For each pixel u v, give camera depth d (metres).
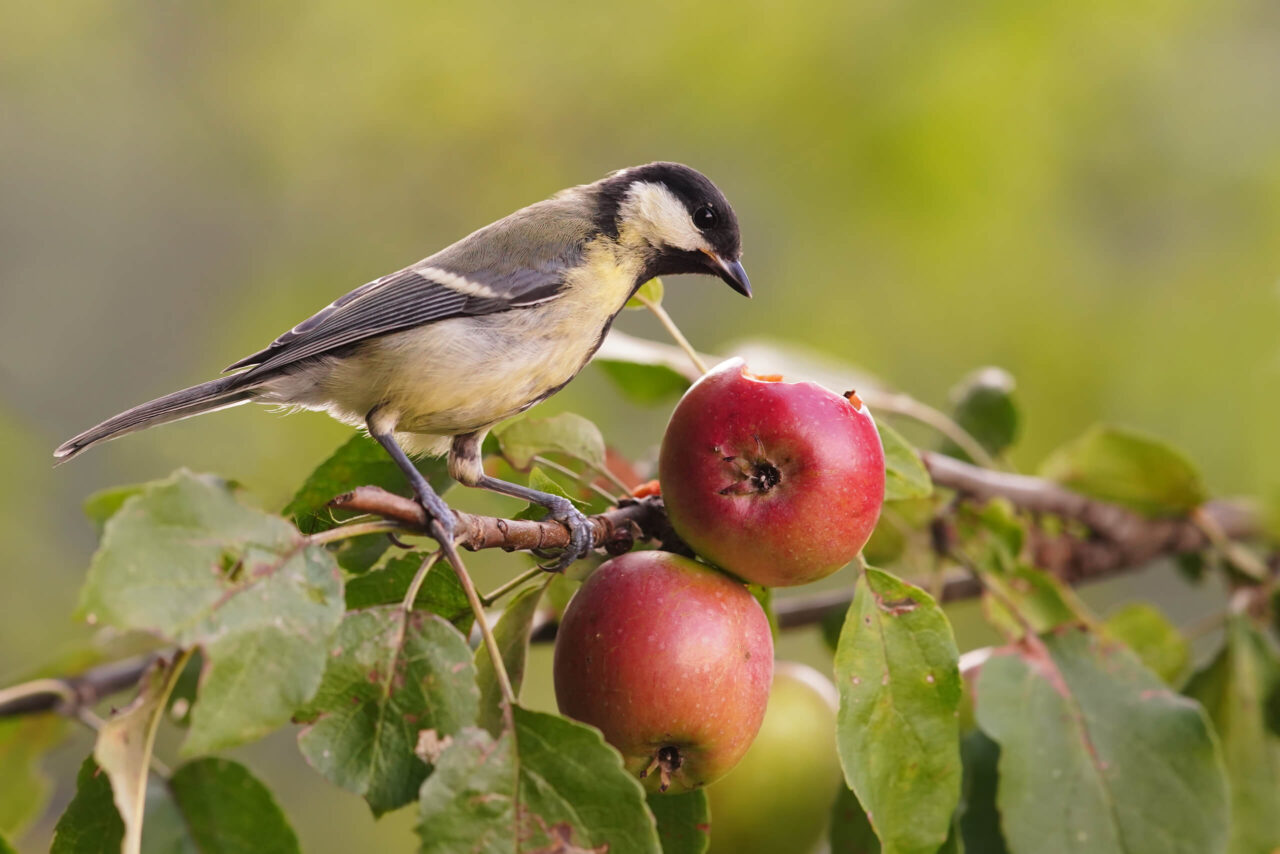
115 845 4.75
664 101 14.40
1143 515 7.91
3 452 13.03
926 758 4.76
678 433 4.88
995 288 12.80
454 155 15.00
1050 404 12.46
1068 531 8.23
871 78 13.52
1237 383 11.98
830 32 13.78
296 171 15.34
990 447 8.61
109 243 16.05
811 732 6.26
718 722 4.66
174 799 5.26
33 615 12.52
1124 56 13.20
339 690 4.30
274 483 12.42
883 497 4.90
